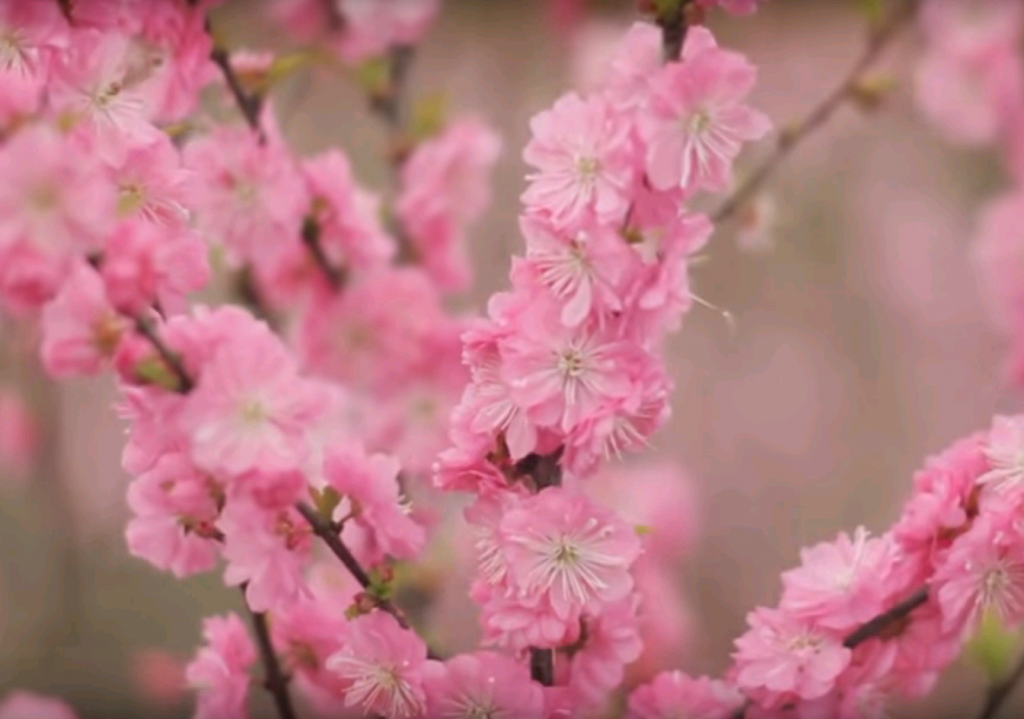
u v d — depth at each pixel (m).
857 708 1.39
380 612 1.37
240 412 1.33
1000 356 3.01
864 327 3.03
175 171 1.36
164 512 1.38
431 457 1.66
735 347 2.98
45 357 1.34
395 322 1.68
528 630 1.35
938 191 3.06
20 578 2.51
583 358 1.34
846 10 2.93
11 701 1.91
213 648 1.44
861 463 2.96
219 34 1.51
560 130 1.34
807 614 1.37
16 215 1.33
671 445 2.91
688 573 2.72
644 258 1.34
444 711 1.37
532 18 2.90
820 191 3.04
